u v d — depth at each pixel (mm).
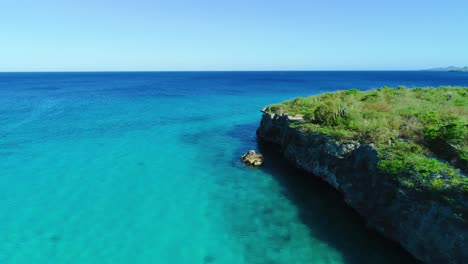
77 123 40969
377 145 16266
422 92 31172
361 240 14438
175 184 20844
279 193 19641
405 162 13859
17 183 20453
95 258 12961
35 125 39375
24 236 14461
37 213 16547
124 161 25391
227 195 19297
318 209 17547
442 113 19906
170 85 119625
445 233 11117
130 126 39375
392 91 31859
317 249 13789
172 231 15141
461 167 12914
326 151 19859
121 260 12875
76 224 15547
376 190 15008
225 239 14555
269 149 29609
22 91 93250
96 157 26281
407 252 13203
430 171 12797
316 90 91062
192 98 71625
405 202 13094
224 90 93250
